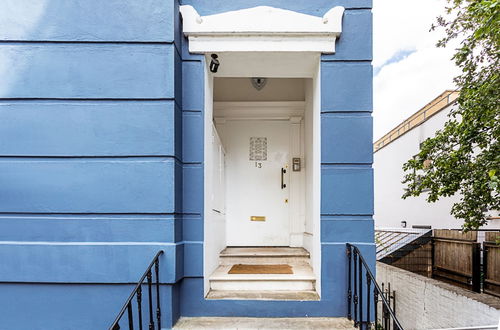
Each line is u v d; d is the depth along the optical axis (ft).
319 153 9.55
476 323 10.45
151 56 8.63
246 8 9.64
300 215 15.44
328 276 9.10
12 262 8.24
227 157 15.96
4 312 8.32
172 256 8.23
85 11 8.63
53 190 8.44
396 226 35.58
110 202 8.41
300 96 15.79
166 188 8.43
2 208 8.40
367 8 9.46
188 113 9.43
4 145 8.46
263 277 10.07
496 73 9.86
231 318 8.94
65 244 8.28
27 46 8.57
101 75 8.60
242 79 16.02
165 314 8.23
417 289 14.37
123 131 8.56
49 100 8.59
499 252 14.08
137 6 8.66
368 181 9.21
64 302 8.33
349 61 9.43
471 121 10.09
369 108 9.32
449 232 18.53
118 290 8.34
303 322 8.65
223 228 14.52
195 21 9.31
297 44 9.43
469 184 11.00
